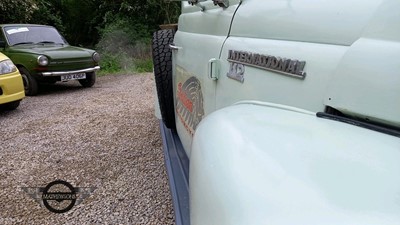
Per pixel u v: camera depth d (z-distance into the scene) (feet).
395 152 2.26
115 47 43.91
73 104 21.07
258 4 4.83
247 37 4.79
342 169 2.11
